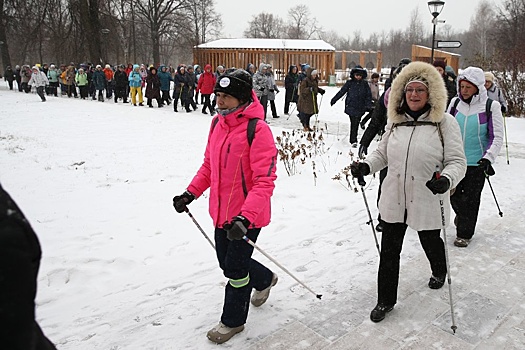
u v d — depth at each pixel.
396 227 3.38
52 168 7.70
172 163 8.19
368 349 3.07
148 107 17.55
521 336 3.21
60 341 3.14
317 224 5.27
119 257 4.36
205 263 4.31
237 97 2.89
